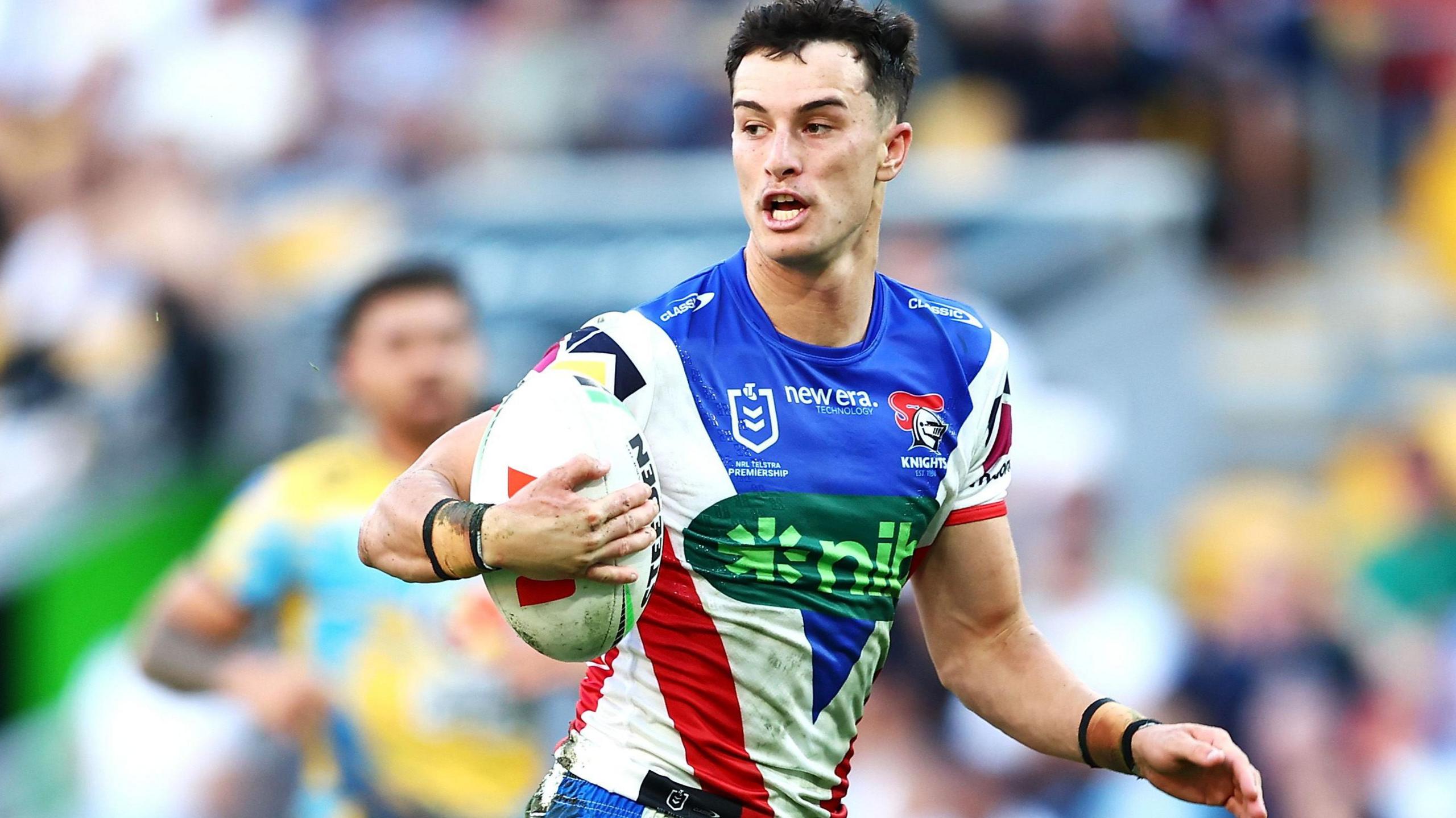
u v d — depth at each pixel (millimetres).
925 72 45844
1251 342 43344
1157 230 32281
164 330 36000
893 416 13125
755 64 12797
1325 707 30281
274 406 33719
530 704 22062
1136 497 31344
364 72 46062
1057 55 45500
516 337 31188
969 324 13742
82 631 31609
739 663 12719
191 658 22531
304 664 22406
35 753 30031
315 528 22375
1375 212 46219
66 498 33750
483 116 45781
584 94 45719
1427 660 32375
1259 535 32812
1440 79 46500
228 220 42062
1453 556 35562
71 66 45031
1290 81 46469
